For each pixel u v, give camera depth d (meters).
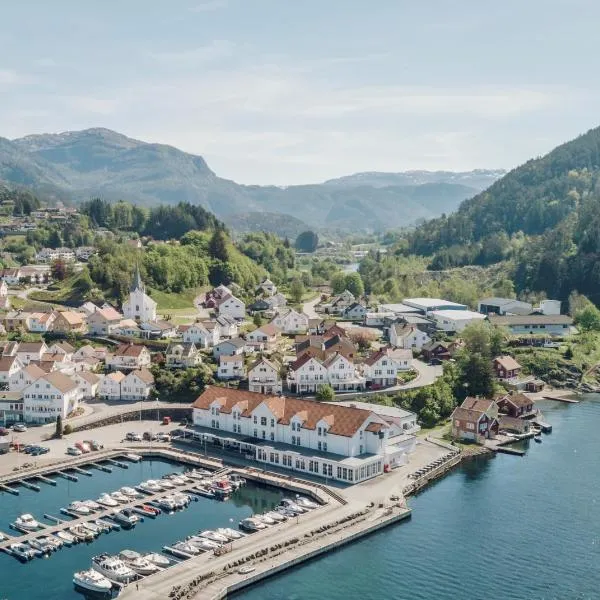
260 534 131.00
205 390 193.75
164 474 164.75
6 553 126.94
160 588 112.94
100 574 116.19
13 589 115.38
